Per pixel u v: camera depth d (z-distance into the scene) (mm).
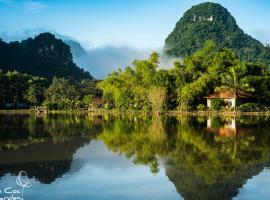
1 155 34656
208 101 100250
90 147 39406
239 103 97625
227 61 108500
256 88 98688
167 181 25547
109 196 22547
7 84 151000
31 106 150250
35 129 58531
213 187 24000
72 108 132125
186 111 99000
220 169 28656
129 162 31609
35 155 34625
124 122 72250
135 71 117688
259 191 23062
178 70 109250
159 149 37844
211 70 105875
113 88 121438
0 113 121125
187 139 44781
